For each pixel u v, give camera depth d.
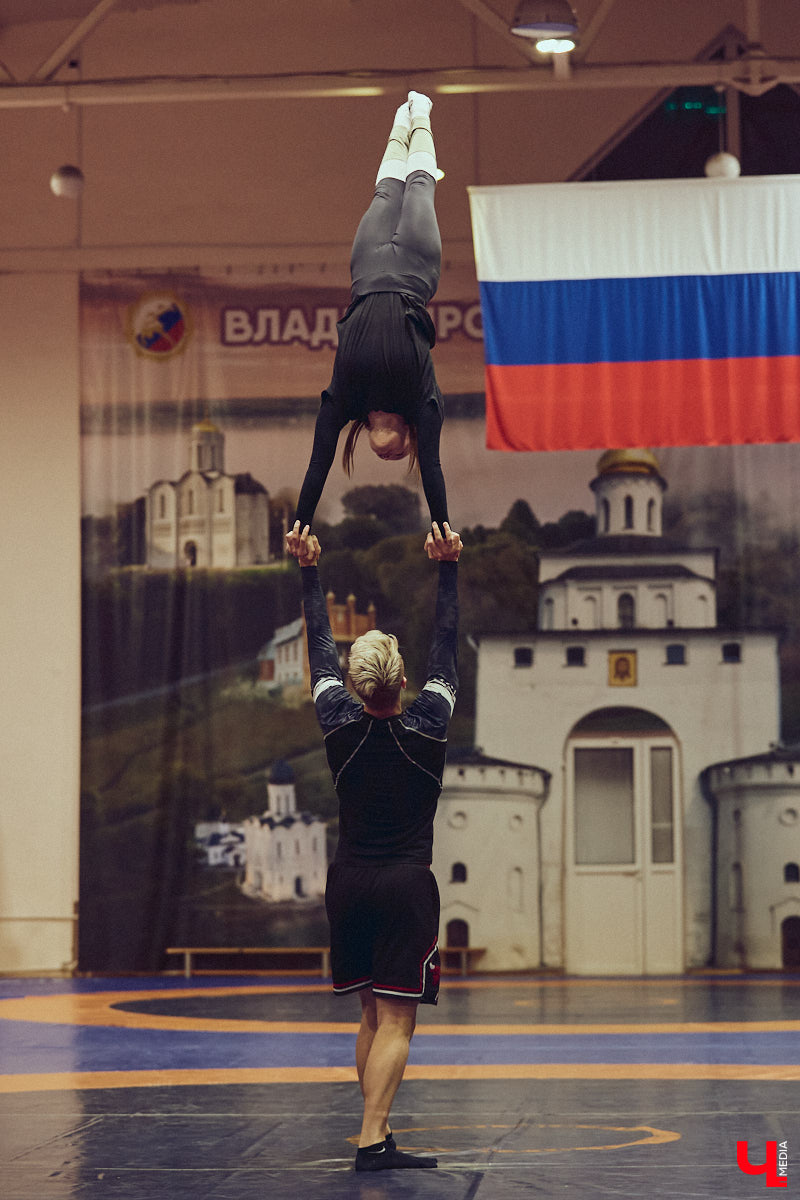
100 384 13.05
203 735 12.65
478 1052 6.51
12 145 13.30
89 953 12.41
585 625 12.54
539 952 12.27
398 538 12.66
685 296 8.82
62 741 12.79
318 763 12.53
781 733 12.22
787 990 10.39
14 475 13.07
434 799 3.74
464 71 10.19
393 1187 3.29
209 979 12.00
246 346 12.98
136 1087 5.31
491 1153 3.78
